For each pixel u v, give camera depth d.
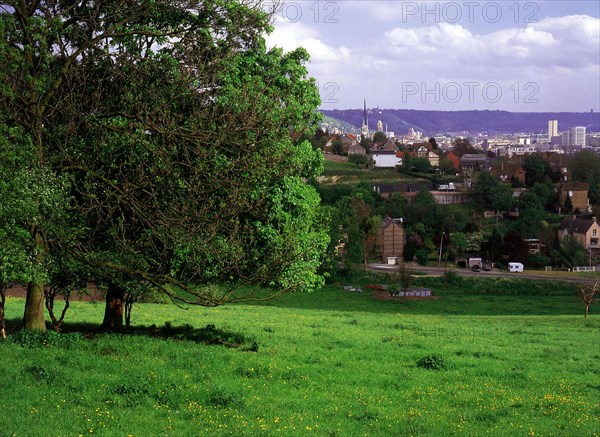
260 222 30.45
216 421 19.78
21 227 24.62
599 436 19.80
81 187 27.80
